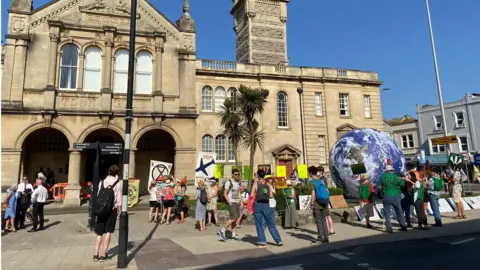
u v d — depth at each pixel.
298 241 10.27
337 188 16.75
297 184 19.23
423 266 7.27
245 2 40.44
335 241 10.08
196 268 7.51
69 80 22.47
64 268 7.67
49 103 21.11
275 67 33.00
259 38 39.78
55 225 14.16
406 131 49.56
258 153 30.81
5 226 12.69
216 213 13.92
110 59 22.97
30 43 21.66
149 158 26.91
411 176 12.57
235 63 31.77
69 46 22.77
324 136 33.41
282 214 13.01
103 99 22.27
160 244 10.13
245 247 9.60
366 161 15.60
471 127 40.31
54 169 24.72
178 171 23.08
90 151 25.64
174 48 24.75
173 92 24.12
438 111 44.47
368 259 7.99
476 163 37.41
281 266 7.48
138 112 22.77
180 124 23.70
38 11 22.11
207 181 15.32
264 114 31.67
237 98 24.25
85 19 23.05
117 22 23.81
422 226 12.27
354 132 16.86
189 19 25.53
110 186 8.55
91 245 10.27
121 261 7.64
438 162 41.97
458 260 7.71
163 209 14.83
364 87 35.91
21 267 7.78
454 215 14.96
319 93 34.28
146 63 24.28
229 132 25.25
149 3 24.69
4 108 20.14
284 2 41.59
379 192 16.52
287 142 32.00
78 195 20.48
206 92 30.59
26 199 13.66
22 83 20.92
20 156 20.27
